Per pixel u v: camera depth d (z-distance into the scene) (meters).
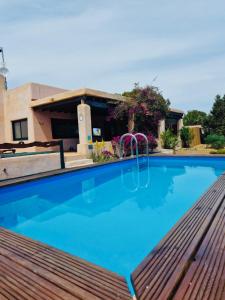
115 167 10.73
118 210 5.55
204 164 11.50
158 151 16.25
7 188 6.58
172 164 11.88
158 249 2.51
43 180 7.59
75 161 10.73
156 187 7.62
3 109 16.27
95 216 5.21
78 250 3.62
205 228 2.99
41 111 14.92
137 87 14.59
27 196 7.08
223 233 2.83
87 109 12.10
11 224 4.90
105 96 12.88
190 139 20.64
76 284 2.03
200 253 2.39
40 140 14.77
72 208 5.88
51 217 5.25
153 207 5.68
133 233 4.21
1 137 16.16
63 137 16.34
